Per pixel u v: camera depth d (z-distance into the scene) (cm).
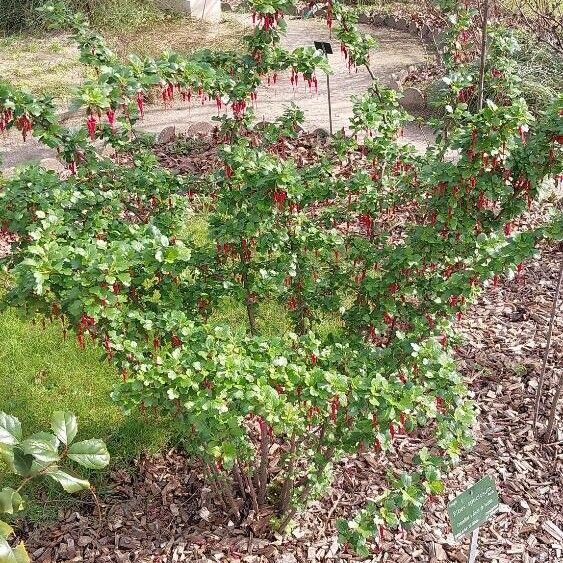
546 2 692
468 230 288
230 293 311
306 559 306
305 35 1073
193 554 309
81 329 256
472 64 456
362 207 313
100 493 340
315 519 324
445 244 296
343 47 345
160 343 277
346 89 852
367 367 262
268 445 355
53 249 235
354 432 253
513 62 377
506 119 259
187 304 311
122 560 308
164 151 688
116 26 1073
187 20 1166
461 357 428
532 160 275
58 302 255
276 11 301
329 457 283
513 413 387
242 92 320
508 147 267
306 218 332
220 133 358
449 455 253
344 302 450
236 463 311
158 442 365
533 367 418
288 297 331
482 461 355
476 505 271
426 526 321
